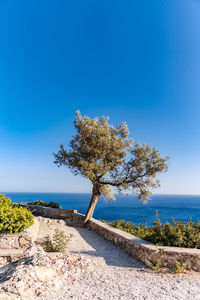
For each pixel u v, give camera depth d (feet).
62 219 51.62
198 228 24.70
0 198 38.70
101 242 33.73
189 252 19.84
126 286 15.02
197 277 17.57
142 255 22.76
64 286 14.43
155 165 44.01
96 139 47.03
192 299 13.06
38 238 28.99
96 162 47.37
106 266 20.98
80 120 48.83
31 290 12.78
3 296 11.25
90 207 48.93
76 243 31.99
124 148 49.37
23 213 27.66
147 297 13.11
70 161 48.21
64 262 17.61
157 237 24.07
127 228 38.32
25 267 14.97
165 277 17.57
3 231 24.53
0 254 21.18
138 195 47.01
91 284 15.14
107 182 48.14
